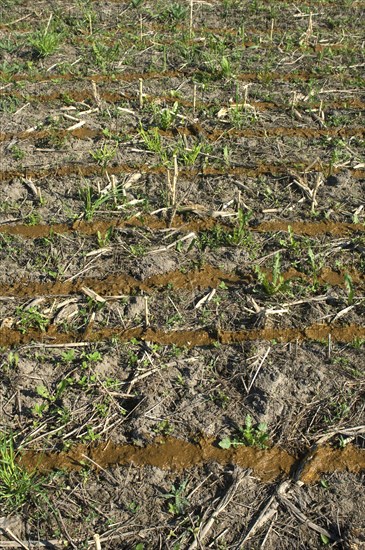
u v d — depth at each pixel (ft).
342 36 21.68
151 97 18.39
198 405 11.09
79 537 9.56
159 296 12.96
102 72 19.52
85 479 10.20
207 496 10.00
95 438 10.68
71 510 9.86
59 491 10.07
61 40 21.21
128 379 11.51
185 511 9.82
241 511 9.82
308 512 9.80
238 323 12.41
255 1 23.48
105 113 17.66
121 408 11.03
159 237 14.16
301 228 14.35
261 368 11.56
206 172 15.88
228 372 11.58
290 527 9.64
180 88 18.78
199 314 12.59
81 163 16.15
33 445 10.62
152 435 10.71
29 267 13.53
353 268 13.46
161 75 19.51
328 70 19.74
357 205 14.93
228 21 22.70
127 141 16.72
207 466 10.34
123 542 9.52
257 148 16.56
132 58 20.29
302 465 10.29
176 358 11.80
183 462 10.41
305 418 10.91
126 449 10.59
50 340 12.19
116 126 17.30
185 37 21.07
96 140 16.88
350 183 15.57
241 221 13.82
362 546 9.40
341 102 18.39
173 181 14.69
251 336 12.20
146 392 11.26
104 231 14.39
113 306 12.76
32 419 10.96
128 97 18.45
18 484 9.97
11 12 23.21
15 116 17.74
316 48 21.07
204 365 11.69
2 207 14.90
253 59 20.27
